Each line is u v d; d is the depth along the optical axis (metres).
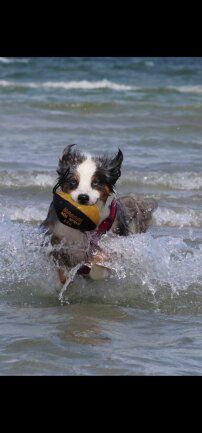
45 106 19.41
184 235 10.05
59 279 7.97
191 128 16.91
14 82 27.73
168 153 14.66
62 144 14.99
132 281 8.16
